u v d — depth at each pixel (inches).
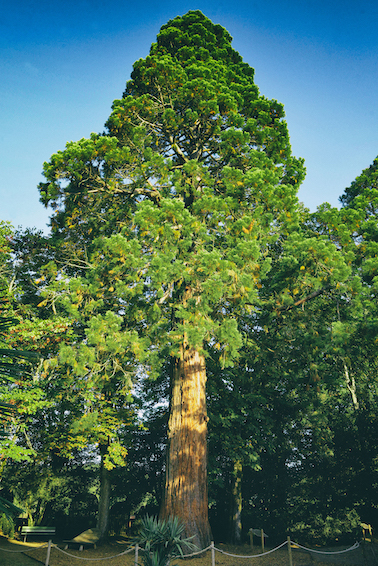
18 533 843.4
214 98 577.3
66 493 1005.8
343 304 529.7
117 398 729.6
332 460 794.8
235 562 521.7
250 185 506.9
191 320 454.3
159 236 470.6
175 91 607.8
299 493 848.3
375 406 698.2
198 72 604.1
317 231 617.3
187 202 648.4
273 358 722.8
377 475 668.1
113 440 757.3
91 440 693.9
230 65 716.0
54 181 536.7
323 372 613.6
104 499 805.9
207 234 480.4
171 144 644.1
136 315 526.3
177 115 614.2
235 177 499.8
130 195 620.4
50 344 580.4
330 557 577.0
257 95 650.8
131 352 544.7
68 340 606.5
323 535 792.9
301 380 770.8
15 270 684.1
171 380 592.4
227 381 756.0
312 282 498.3
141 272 494.0
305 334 530.9
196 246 501.0
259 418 722.8
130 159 534.9
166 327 547.5
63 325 558.9
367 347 510.6
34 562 543.2
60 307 650.2
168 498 520.1
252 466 730.2
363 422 686.5
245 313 586.2
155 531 373.1
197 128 650.8
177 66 599.2
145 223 458.3
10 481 830.5
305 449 879.7
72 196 570.9
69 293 582.6
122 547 750.5
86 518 1027.9
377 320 441.4
